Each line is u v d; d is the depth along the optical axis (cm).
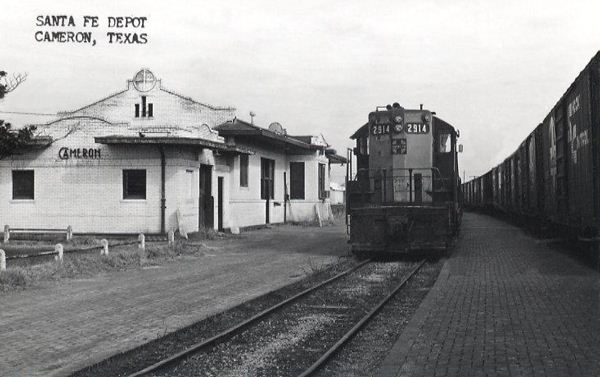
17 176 2514
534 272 1435
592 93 1251
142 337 843
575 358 673
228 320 984
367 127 2031
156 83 3225
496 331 817
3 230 2489
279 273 1534
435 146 1967
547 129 2016
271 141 3203
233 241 2475
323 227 3459
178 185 2380
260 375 683
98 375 671
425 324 867
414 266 1669
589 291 1149
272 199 3484
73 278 1434
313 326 943
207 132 2588
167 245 2011
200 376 676
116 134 2445
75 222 2455
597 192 1239
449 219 1805
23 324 924
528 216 2741
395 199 1920
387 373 625
